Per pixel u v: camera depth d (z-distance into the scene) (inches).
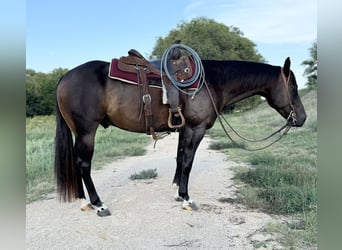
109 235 114.7
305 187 152.3
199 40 1111.0
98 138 434.9
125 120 132.2
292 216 129.6
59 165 132.2
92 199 133.6
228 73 141.4
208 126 140.6
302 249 100.9
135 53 132.3
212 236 112.7
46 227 122.3
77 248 105.2
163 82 128.3
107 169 242.7
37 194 168.2
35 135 428.1
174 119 133.6
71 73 129.7
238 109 855.7
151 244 107.5
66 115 129.0
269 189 159.0
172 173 219.9
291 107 143.8
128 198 157.5
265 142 344.5
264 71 142.6
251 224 122.6
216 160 265.3
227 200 152.9
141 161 277.3
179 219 128.4
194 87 131.0
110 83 127.2
